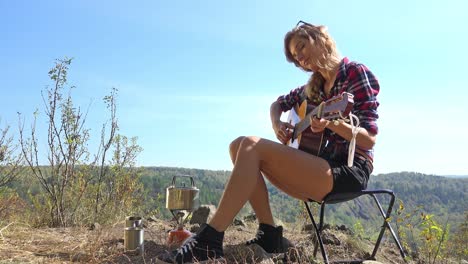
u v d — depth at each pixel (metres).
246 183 2.44
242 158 2.47
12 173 5.40
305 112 2.94
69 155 5.48
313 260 2.78
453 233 3.04
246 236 4.02
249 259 2.61
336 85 2.75
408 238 2.85
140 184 6.33
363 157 2.69
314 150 2.75
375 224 3.09
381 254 3.40
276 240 2.85
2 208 4.91
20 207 5.31
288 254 2.78
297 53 2.81
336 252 3.30
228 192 2.44
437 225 2.69
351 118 2.46
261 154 2.53
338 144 2.69
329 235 3.55
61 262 2.79
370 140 2.55
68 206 5.44
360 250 3.39
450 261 2.98
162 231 4.17
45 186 5.35
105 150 5.95
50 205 5.29
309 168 2.49
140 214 6.11
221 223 2.44
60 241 3.48
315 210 4.48
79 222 5.18
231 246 2.82
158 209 6.05
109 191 5.99
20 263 2.67
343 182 2.54
